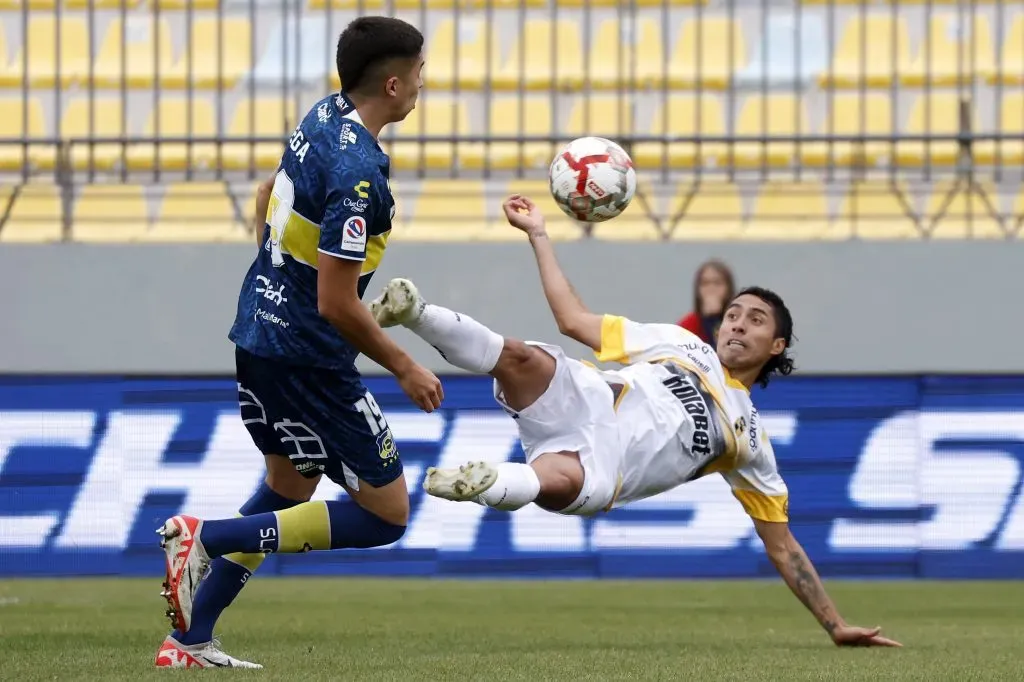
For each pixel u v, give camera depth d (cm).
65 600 2697
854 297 3294
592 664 1599
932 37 4181
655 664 1608
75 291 3309
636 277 3312
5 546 3244
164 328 3303
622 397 1599
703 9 4225
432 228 3791
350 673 1449
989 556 3234
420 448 3231
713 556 3222
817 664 1620
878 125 4097
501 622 2338
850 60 4172
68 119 4091
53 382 3297
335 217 1380
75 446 3272
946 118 4084
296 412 1461
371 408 1478
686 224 3778
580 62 4184
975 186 3712
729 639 2048
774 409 3269
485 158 3609
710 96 4128
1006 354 3272
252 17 3566
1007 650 1847
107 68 4122
